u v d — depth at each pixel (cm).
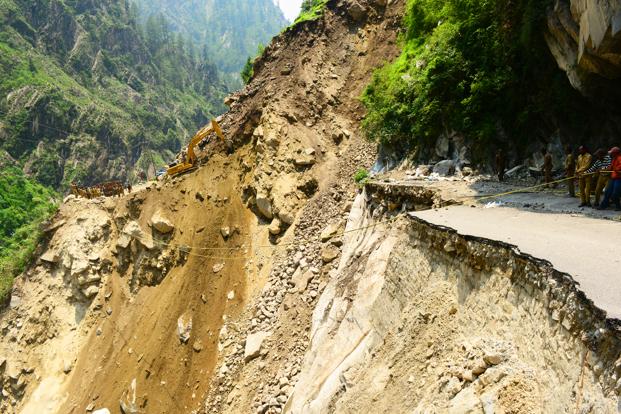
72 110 8362
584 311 442
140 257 2517
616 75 1071
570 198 1061
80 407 2066
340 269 1555
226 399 1627
